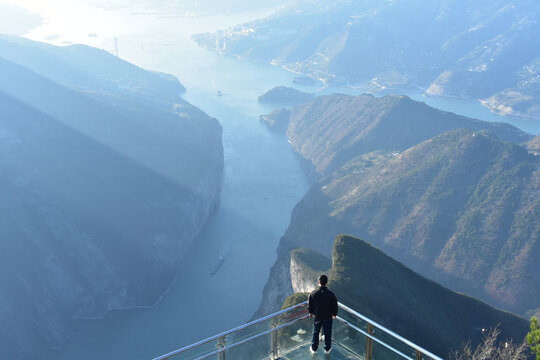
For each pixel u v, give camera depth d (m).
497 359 33.50
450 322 72.88
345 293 64.88
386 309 64.88
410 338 62.19
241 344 14.30
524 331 77.06
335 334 15.41
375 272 72.94
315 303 14.57
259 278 154.25
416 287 77.06
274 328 14.94
